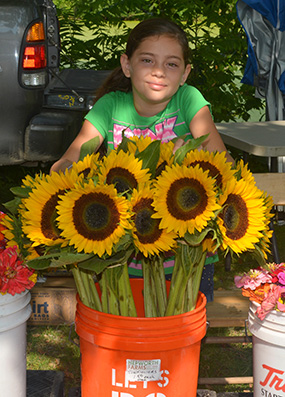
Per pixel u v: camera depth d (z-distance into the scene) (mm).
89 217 1573
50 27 6234
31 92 4430
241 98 6898
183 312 1829
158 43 2129
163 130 2330
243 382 2754
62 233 1566
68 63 6535
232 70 6820
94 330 1749
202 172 1619
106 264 1642
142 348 1704
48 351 3527
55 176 1659
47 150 4453
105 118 2359
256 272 2049
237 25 6727
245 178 1771
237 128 4340
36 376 2383
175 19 6652
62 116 4516
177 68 2170
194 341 1770
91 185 1570
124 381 1743
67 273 3387
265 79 5605
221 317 2699
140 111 2318
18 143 4461
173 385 1763
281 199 3186
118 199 1569
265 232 1810
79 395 2316
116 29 6664
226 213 1683
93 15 6512
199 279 1845
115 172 1676
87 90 4602
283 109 5578
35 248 1756
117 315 1770
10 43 4367
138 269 2365
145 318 1704
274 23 5203
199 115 2277
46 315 3287
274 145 3656
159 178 1630
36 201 1648
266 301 1908
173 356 1742
